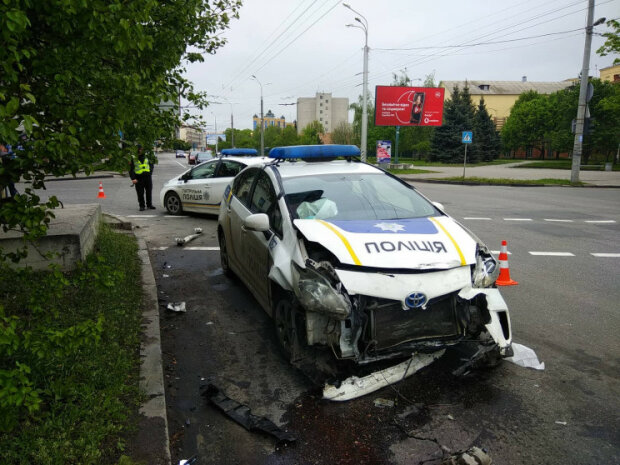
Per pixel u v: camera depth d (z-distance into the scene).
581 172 34.62
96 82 2.93
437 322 3.43
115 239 7.65
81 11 2.41
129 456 2.67
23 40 2.51
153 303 5.11
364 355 3.35
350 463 2.80
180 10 4.72
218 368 4.00
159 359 3.81
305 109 133.38
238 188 5.96
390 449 2.91
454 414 3.26
